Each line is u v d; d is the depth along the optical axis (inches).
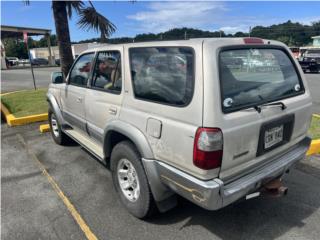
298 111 113.9
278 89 110.1
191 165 88.3
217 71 86.1
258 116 95.0
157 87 100.1
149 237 108.2
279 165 106.3
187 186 90.6
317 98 373.1
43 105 319.9
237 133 88.4
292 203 127.9
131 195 120.9
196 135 85.0
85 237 109.0
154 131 98.7
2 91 484.1
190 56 90.1
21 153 194.5
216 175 88.0
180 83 91.8
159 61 100.2
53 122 208.2
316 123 230.2
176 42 96.5
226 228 112.2
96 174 160.6
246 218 118.0
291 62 120.4
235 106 90.7
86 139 163.3
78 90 156.5
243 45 97.9
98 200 133.5
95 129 142.5
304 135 125.0
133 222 116.9
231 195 89.4
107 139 126.5
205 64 85.8
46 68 1299.2
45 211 125.6
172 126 91.8
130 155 111.5
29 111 294.8
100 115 133.5
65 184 149.6
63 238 108.7
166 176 97.8
